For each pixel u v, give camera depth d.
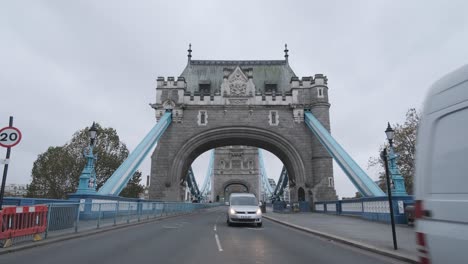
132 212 20.25
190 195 61.22
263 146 43.09
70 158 46.59
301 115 39.19
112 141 50.16
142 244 10.65
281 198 59.00
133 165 29.75
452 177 3.25
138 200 26.28
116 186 26.42
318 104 38.66
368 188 26.67
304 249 10.11
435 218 3.37
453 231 3.13
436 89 3.63
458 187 3.17
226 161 102.06
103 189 24.61
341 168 31.78
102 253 8.83
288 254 9.09
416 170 3.75
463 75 3.30
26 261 7.62
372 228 16.16
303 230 16.11
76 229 12.91
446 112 3.42
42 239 10.73
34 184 46.50
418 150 3.76
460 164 3.18
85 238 12.00
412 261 7.96
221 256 8.59
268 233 14.83
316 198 36.59
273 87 42.97
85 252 8.97
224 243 11.11
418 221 3.62
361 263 7.96
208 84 42.75
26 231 9.93
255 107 39.62
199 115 39.47
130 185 52.53
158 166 38.16
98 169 47.31
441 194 3.34
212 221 22.22
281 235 14.09
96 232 13.66
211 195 100.12
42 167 46.56
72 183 46.00
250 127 39.16
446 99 3.45
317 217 25.77
